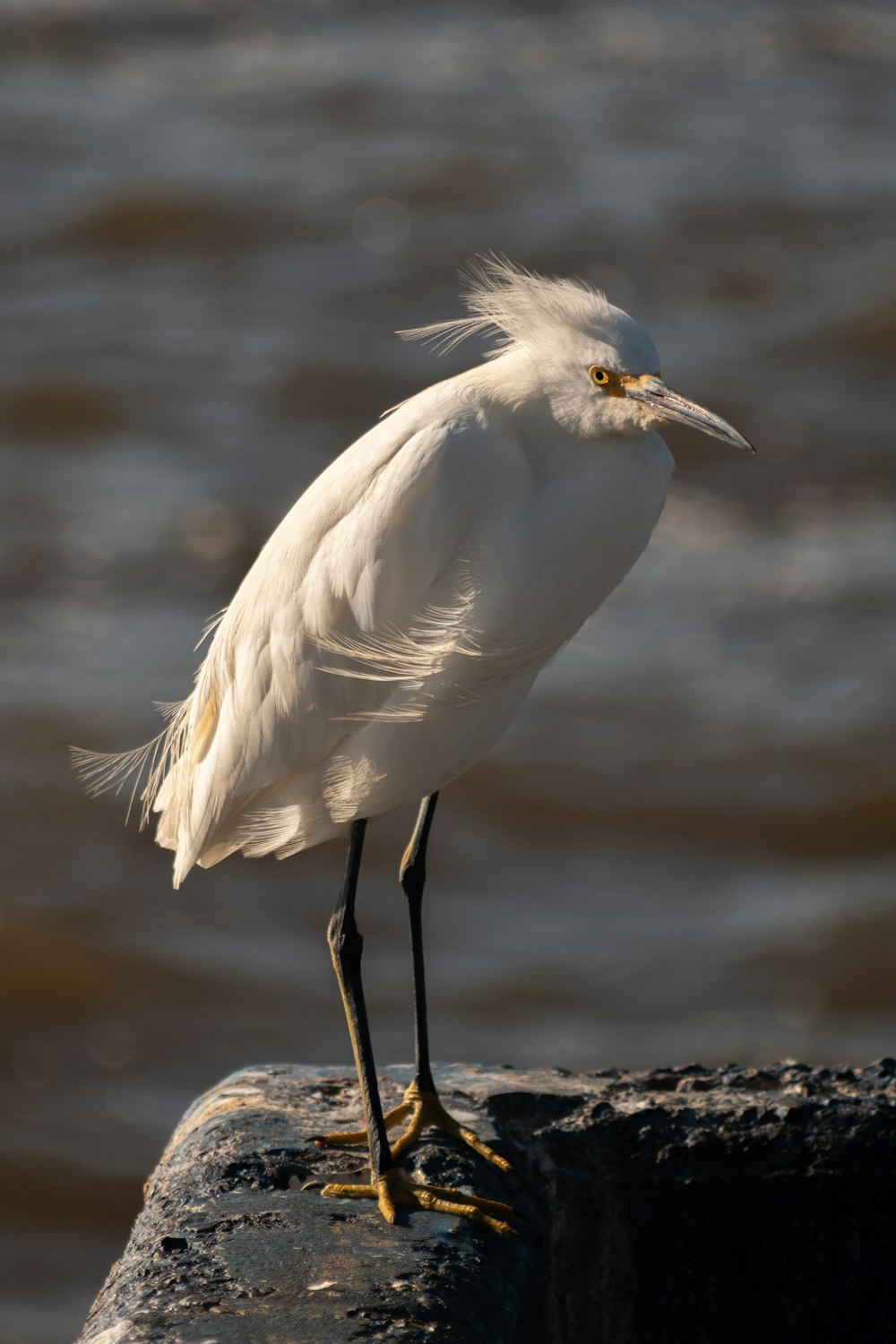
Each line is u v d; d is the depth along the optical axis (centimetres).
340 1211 444
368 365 2842
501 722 519
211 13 5041
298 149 4019
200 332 2997
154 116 4250
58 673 1827
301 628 512
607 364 466
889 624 2011
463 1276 412
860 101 4594
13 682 1800
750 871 1597
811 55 4994
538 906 1530
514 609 486
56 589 2028
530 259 3409
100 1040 1330
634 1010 1361
